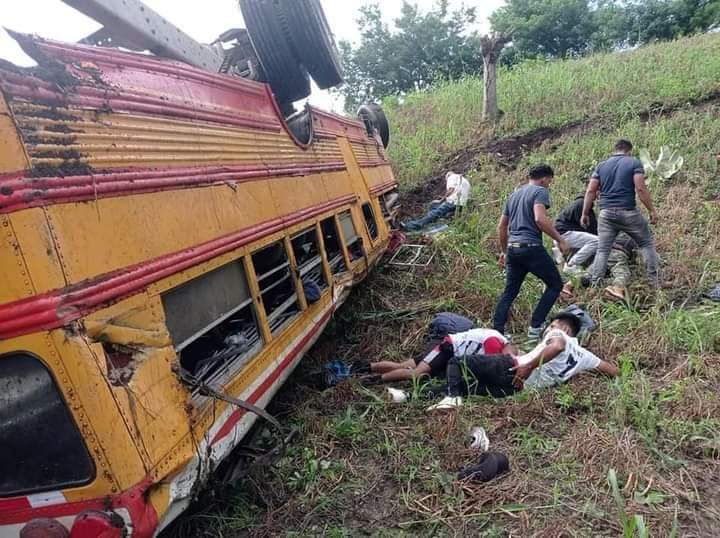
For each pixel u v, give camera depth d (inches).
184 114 118.8
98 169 89.0
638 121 416.8
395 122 593.0
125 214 92.7
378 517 125.1
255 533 121.3
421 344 215.6
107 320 83.5
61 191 80.3
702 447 137.3
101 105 93.7
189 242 108.9
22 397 80.6
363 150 287.9
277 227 149.8
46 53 85.7
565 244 205.9
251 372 126.6
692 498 121.6
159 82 114.5
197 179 116.3
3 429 82.3
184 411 96.8
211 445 104.5
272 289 157.4
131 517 81.0
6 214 74.0
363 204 254.4
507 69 714.2
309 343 167.8
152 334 92.0
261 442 150.5
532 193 207.2
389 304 253.9
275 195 154.9
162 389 92.1
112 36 151.4
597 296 235.8
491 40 495.2
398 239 312.0
